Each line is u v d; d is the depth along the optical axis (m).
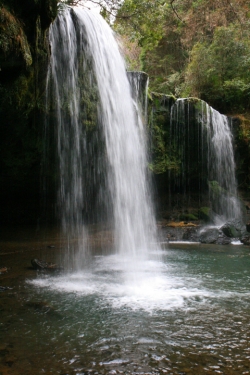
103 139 11.94
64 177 11.46
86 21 11.14
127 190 13.63
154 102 16.12
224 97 22.11
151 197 16.38
